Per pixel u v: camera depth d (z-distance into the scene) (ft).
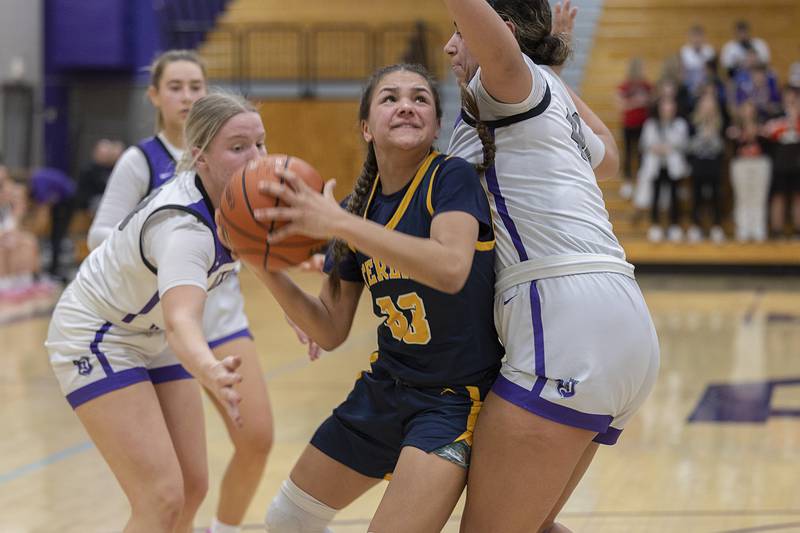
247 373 22.31
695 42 82.17
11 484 28.19
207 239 16.44
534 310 15.10
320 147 89.15
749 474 28.12
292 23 99.96
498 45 14.67
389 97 15.40
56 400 39.88
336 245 16.43
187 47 100.48
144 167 22.79
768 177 80.79
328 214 13.66
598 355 14.89
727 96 82.23
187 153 17.19
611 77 93.86
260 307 68.95
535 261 15.26
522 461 15.05
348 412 16.58
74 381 17.61
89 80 104.12
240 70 93.30
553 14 18.28
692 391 39.73
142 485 17.24
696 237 82.33
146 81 102.63
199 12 102.83
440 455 15.08
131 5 103.50
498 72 14.96
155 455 17.28
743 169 80.94
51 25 103.35
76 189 81.46
